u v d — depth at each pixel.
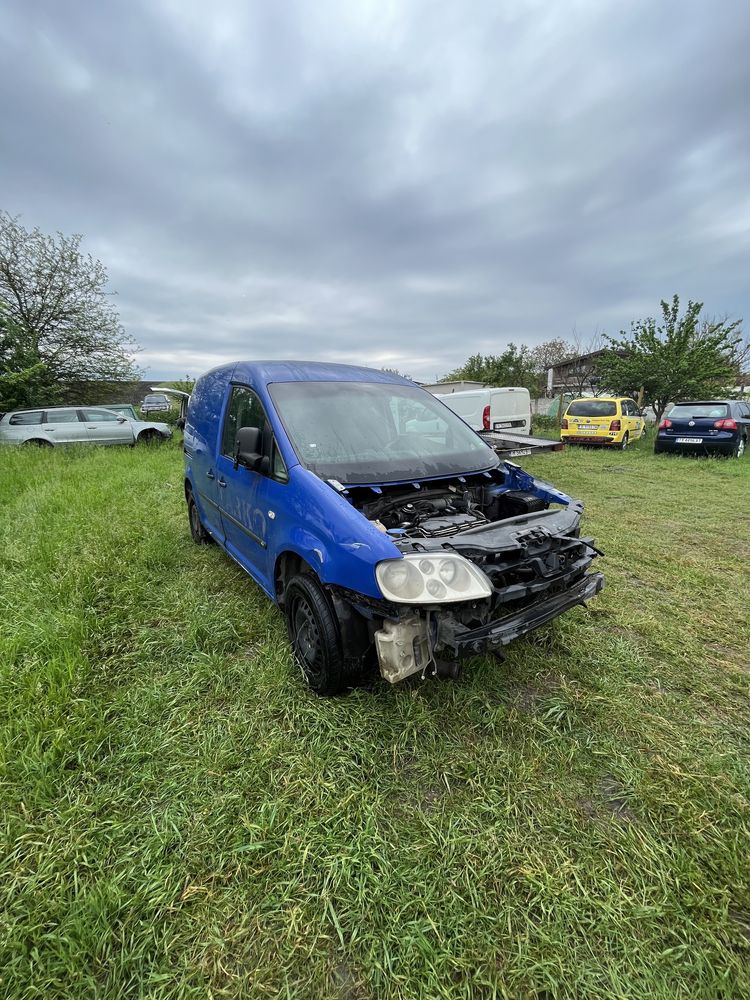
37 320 18.84
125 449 13.84
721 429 11.70
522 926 1.59
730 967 1.48
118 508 6.29
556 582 2.68
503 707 2.57
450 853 1.81
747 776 2.19
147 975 1.43
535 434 19.16
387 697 2.62
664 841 1.88
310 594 2.58
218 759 2.20
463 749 2.31
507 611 2.65
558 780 2.16
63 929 1.51
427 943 1.50
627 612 3.73
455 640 2.18
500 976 1.45
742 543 5.46
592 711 2.60
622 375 18.67
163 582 4.15
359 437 3.24
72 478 8.27
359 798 2.03
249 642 3.22
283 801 1.99
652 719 2.55
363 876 1.71
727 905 1.65
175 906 1.60
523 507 3.29
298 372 3.68
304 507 2.64
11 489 7.46
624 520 6.40
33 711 2.39
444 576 2.14
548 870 1.76
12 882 1.65
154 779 2.10
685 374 17.25
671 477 9.49
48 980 1.39
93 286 19.30
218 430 4.17
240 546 3.74
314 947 1.51
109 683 2.74
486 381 30.16
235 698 2.65
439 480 3.19
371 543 2.22
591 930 1.58
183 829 1.88
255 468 3.04
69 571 4.05
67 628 3.12
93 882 1.68
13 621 3.28
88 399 20.62
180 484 8.50
